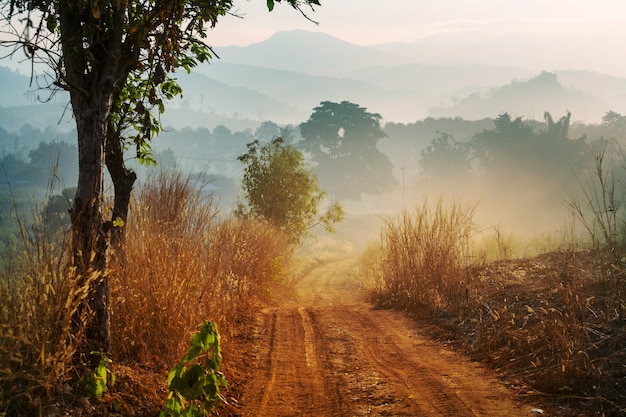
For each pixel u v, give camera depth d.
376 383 6.85
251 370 7.57
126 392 5.27
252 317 10.95
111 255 6.61
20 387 4.34
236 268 11.81
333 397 6.41
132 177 7.60
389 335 9.65
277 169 23.55
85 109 5.29
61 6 5.06
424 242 12.43
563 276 9.40
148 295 6.48
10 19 4.86
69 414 4.53
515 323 8.06
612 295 7.77
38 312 4.69
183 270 7.27
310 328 10.36
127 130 7.72
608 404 5.46
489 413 5.62
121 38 5.35
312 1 5.68
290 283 21.22
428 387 6.57
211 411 5.25
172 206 8.48
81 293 5.00
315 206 24.69
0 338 4.36
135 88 7.29
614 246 8.36
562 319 7.30
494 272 11.20
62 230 5.20
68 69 5.22
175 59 6.55
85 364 5.02
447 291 11.16
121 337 6.07
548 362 6.58
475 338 8.41
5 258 4.93
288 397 6.43
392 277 13.27
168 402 4.83
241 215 22.12
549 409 5.60
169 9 5.56
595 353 6.39
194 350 4.98
